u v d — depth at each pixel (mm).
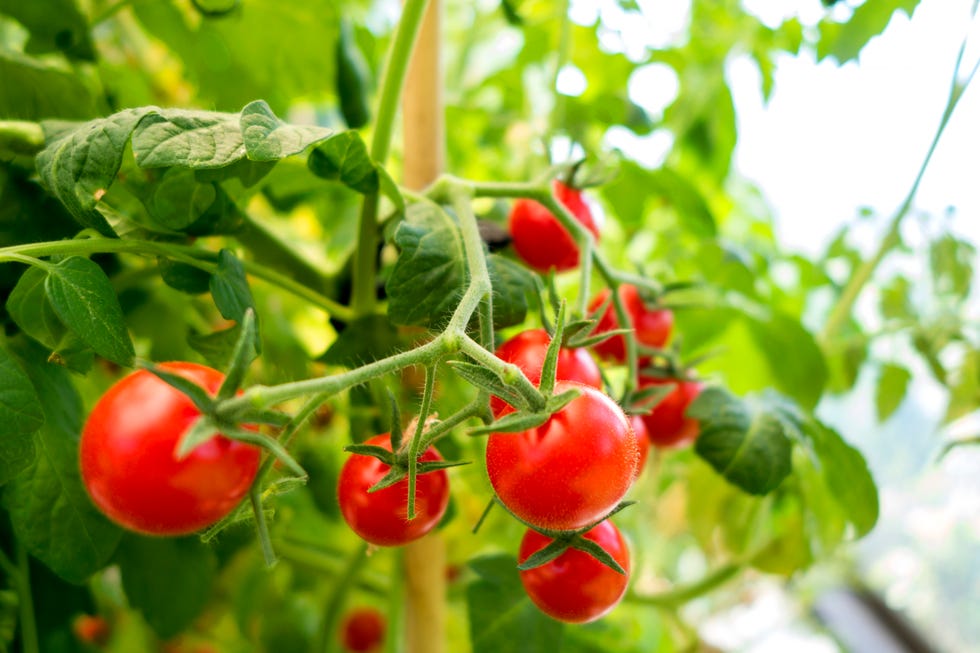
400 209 233
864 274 382
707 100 453
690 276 409
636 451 185
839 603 724
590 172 277
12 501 216
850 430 709
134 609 284
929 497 608
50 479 221
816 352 352
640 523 457
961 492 562
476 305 189
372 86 418
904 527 651
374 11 526
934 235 374
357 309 266
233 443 173
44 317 210
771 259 486
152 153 185
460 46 516
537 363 208
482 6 490
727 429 253
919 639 623
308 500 394
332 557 401
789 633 749
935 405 567
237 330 216
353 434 265
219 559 297
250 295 219
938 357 371
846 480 291
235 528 284
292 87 383
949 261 369
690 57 456
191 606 287
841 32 307
